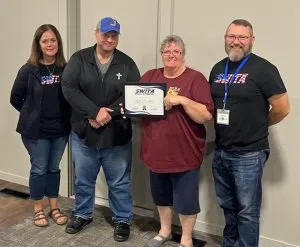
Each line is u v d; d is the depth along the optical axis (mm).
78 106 2453
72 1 3078
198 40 2641
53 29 2596
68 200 3359
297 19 2311
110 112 2445
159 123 2297
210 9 2559
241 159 2131
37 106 2629
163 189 2543
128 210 2770
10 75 3525
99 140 2525
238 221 2271
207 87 2227
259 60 2066
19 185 3682
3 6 3422
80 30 3158
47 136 2697
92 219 2982
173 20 2695
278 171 2523
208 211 2836
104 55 2475
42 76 2604
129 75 2488
